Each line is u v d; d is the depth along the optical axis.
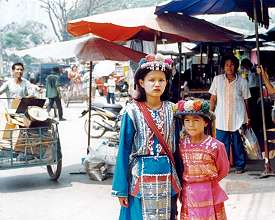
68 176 8.13
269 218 5.61
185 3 7.84
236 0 8.44
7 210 6.25
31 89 8.16
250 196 6.55
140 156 3.60
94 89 25.34
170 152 3.65
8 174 8.45
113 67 24.61
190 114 3.74
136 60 8.03
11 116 7.36
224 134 7.76
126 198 3.62
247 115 7.81
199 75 11.39
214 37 8.32
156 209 3.57
